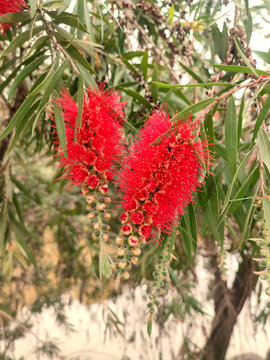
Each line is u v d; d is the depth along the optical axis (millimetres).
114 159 201
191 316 551
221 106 304
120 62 325
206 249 488
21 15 217
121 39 358
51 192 578
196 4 360
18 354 632
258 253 299
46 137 396
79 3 254
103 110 198
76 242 591
